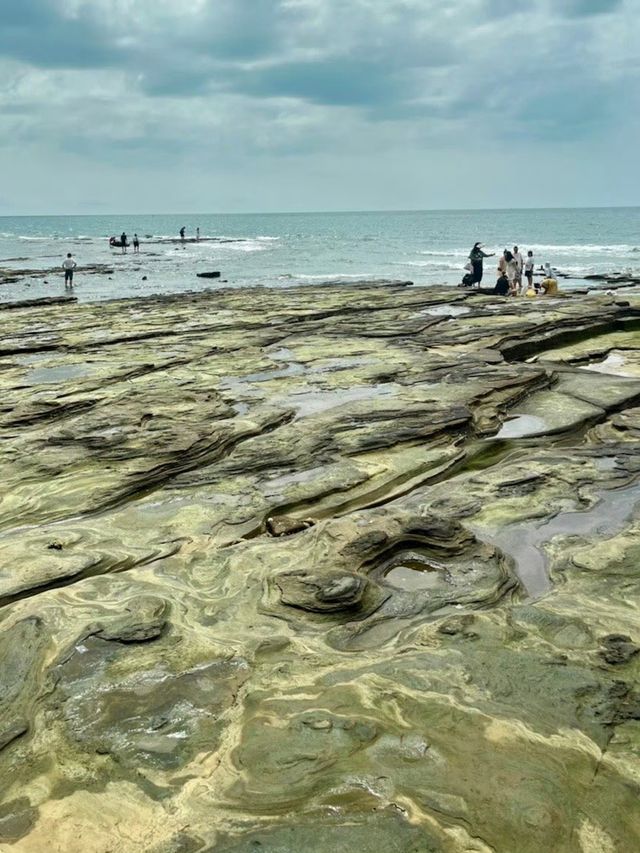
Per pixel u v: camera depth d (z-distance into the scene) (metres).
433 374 13.97
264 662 5.24
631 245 70.69
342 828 3.69
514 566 6.78
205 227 188.00
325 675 5.04
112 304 27.88
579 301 23.62
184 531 7.60
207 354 17.03
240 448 9.95
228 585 6.37
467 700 4.68
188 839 3.69
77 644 5.50
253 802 3.91
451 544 6.95
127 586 6.40
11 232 158.50
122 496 8.66
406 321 20.75
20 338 20.19
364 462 9.39
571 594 6.09
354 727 4.44
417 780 3.98
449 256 59.44
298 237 111.81
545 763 4.09
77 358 16.92
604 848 3.56
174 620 5.84
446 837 3.61
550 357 16.19
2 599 6.33
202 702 4.79
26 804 4.00
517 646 5.30
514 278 27.92
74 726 4.61
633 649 5.21
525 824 3.68
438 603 6.04
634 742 4.27
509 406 12.10
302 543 7.05
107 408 11.99
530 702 4.64
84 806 3.96
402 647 5.40
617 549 6.84
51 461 9.60
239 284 39.19
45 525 7.97
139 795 4.01
